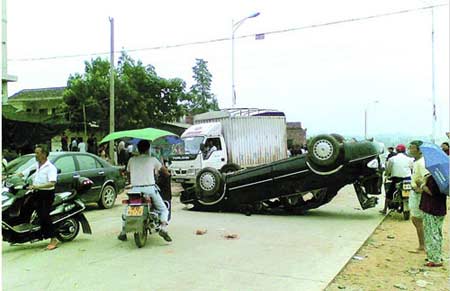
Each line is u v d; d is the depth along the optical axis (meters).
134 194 7.77
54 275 6.02
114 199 12.96
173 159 18.02
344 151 10.78
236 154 19.19
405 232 9.32
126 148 20.84
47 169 7.50
